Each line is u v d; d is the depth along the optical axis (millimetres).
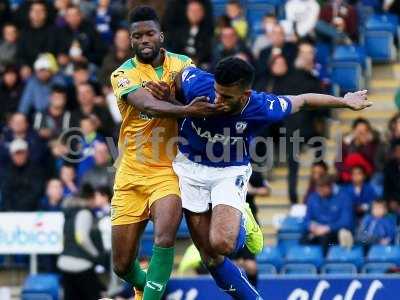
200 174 18969
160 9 34625
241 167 19031
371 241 29781
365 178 30812
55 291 29984
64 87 33188
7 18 37625
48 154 32344
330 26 36094
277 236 30703
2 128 34375
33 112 34156
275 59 32219
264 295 27719
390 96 35844
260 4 37625
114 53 33781
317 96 18984
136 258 19719
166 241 18812
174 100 18719
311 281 27641
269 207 32281
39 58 34344
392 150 31109
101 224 29297
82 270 29047
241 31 35812
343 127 34625
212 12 34594
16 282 32062
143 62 18922
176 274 30484
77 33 36062
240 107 18516
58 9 36656
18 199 31750
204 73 18656
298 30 34844
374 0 38312
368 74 36281
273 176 32812
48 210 31125
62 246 29359
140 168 19188
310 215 30172
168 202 18906
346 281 27547
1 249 29828
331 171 32688
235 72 17953
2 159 32469
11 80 34625
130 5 35562
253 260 26094
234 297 19422
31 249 29734
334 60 35562
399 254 29453
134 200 19281
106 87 33594
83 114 32531
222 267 19141
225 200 18719
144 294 19000
